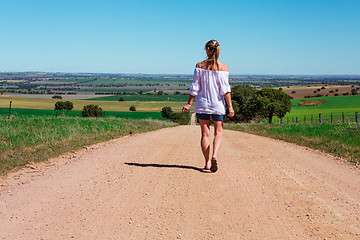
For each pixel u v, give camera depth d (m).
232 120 63.19
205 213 3.66
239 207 3.87
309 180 5.39
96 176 5.49
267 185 4.90
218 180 5.08
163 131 16.55
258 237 3.05
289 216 3.61
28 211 3.82
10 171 6.11
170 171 5.71
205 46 5.28
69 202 4.11
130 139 11.54
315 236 3.08
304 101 112.19
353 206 4.03
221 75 5.27
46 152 8.12
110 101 168.12
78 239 3.01
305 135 13.59
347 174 6.17
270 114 61.34
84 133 12.40
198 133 14.93
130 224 3.35
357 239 3.02
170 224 3.35
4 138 9.95
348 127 15.22
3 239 3.04
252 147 9.59
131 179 5.19
